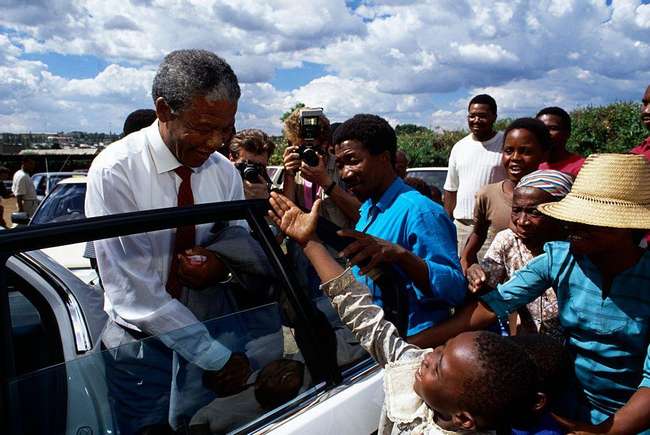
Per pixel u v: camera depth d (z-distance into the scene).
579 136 11.62
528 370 1.22
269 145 3.30
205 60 1.65
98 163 1.80
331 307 1.75
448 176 4.81
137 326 1.63
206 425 1.40
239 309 1.62
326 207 3.10
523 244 2.38
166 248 1.61
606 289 1.62
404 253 1.68
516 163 3.06
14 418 1.19
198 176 1.95
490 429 1.25
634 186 1.55
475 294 2.00
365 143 1.89
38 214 4.32
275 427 1.45
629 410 1.42
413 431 1.37
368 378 1.71
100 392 1.29
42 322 1.75
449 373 1.21
